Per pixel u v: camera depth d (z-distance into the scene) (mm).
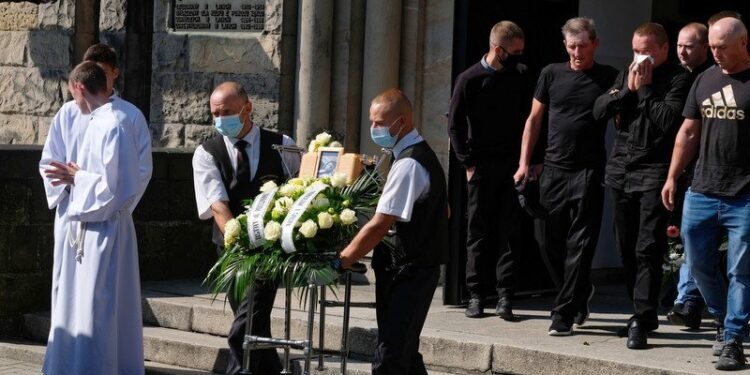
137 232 12641
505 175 10578
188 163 13039
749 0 15398
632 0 13531
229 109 9234
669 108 9258
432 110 12570
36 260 12023
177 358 10625
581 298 9805
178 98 13766
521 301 11672
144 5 14156
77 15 14562
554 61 12234
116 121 9445
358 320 10352
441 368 9633
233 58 13352
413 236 8008
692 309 10070
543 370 9109
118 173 9406
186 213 13039
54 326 9734
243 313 9203
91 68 9547
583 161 9844
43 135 14914
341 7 12758
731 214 8750
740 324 8688
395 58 12578
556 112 9930
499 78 10594
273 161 9445
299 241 8172
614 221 9836
